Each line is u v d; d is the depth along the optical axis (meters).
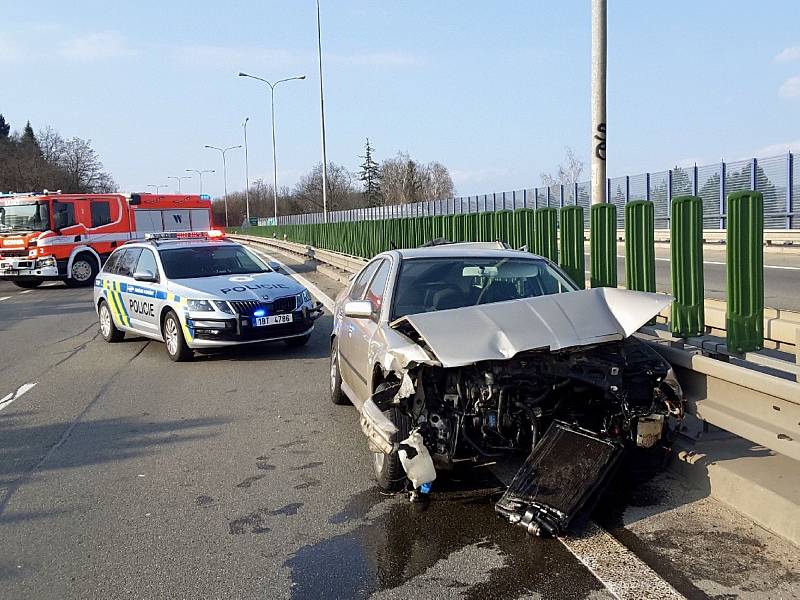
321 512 4.89
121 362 10.75
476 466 5.54
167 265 11.30
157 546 4.44
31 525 4.82
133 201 25.50
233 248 12.10
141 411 7.80
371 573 3.98
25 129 118.00
